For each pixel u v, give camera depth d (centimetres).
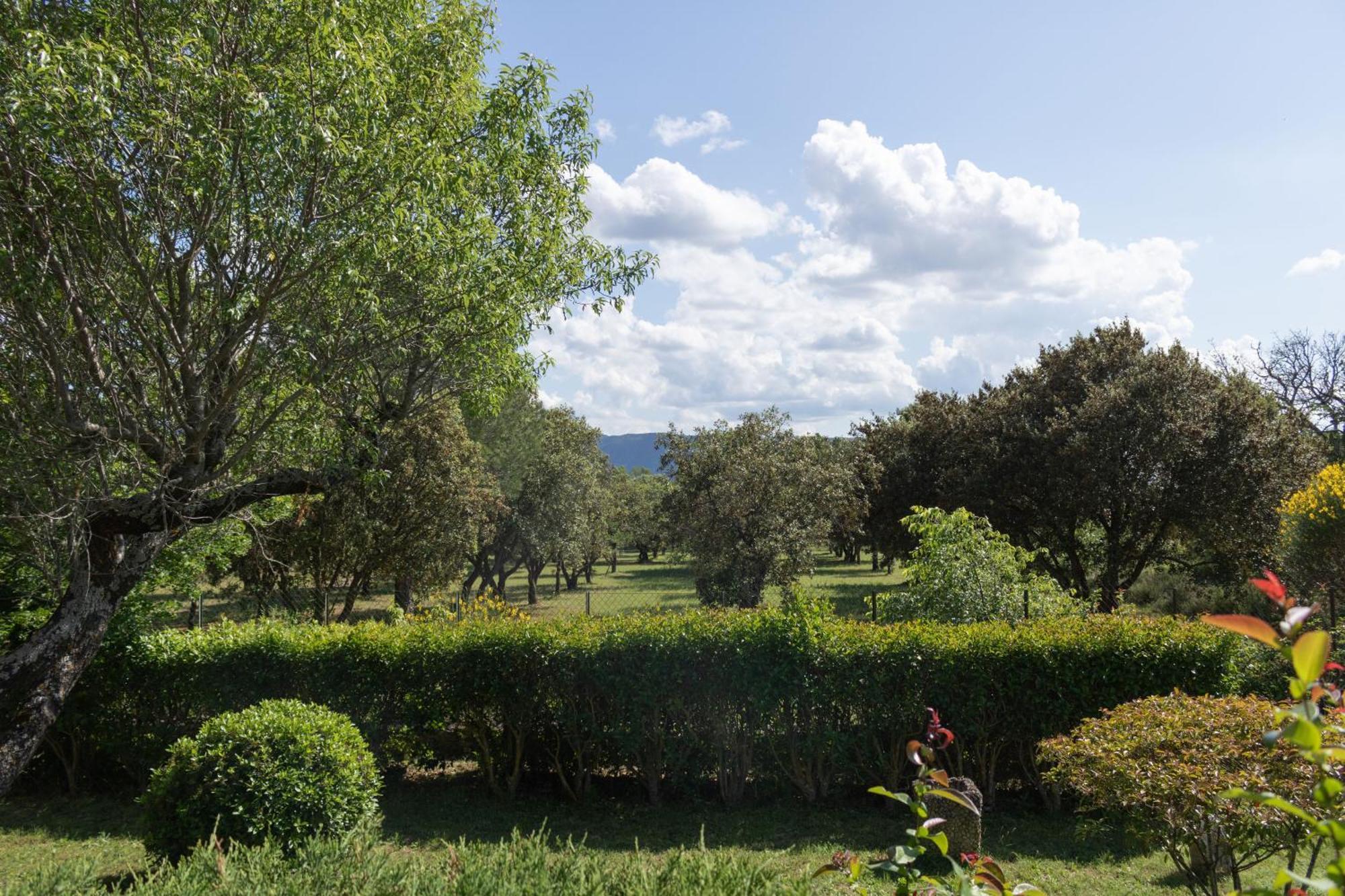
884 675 752
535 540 2492
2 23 601
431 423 1853
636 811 765
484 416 963
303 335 688
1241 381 1970
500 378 877
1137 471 1759
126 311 670
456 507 1912
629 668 777
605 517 2992
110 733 859
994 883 248
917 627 787
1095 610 1167
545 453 2598
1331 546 1218
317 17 667
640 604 2462
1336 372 2756
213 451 757
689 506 1691
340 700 826
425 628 862
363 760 627
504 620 882
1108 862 614
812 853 639
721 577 1661
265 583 1773
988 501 1978
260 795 580
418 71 769
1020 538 2098
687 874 332
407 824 730
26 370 707
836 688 757
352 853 377
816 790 777
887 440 2692
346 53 657
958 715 746
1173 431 1714
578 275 892
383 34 752
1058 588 1091
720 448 1689
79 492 690
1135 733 407
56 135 566
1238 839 373
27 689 697
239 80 624
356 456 831
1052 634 759
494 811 766
